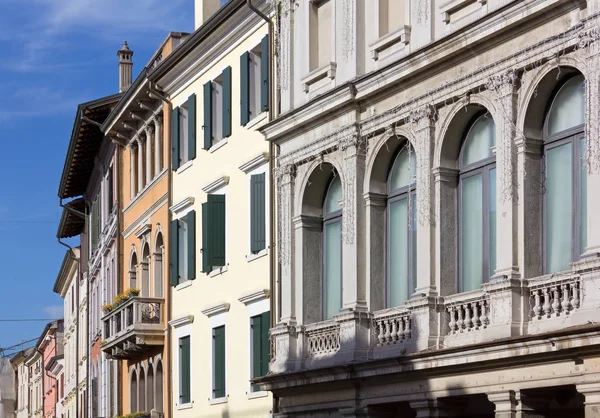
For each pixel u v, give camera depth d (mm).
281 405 34562
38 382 115688
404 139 30000
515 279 25281
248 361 37875
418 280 28609
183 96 44969
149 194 49594
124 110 51000
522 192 25516
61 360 91625
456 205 28375
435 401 27531
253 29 38281
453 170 28375
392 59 30250
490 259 27203
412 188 29906
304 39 33875
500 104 26078
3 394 137125
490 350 25094
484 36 26188
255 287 37688
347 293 31172
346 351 30750
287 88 34344
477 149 27906
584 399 24703
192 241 42938
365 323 30672
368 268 30844
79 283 77812
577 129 24828
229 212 40062
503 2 26312
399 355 28062
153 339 46500
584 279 23344
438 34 28516
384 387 29484
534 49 25125
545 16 24812
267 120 37000
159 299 46875
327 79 32781
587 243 23656
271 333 34281
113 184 58500
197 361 42469
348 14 31672
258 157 37250
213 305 40625
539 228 25625
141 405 50344
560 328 24031
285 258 33969
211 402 40688
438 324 27953
